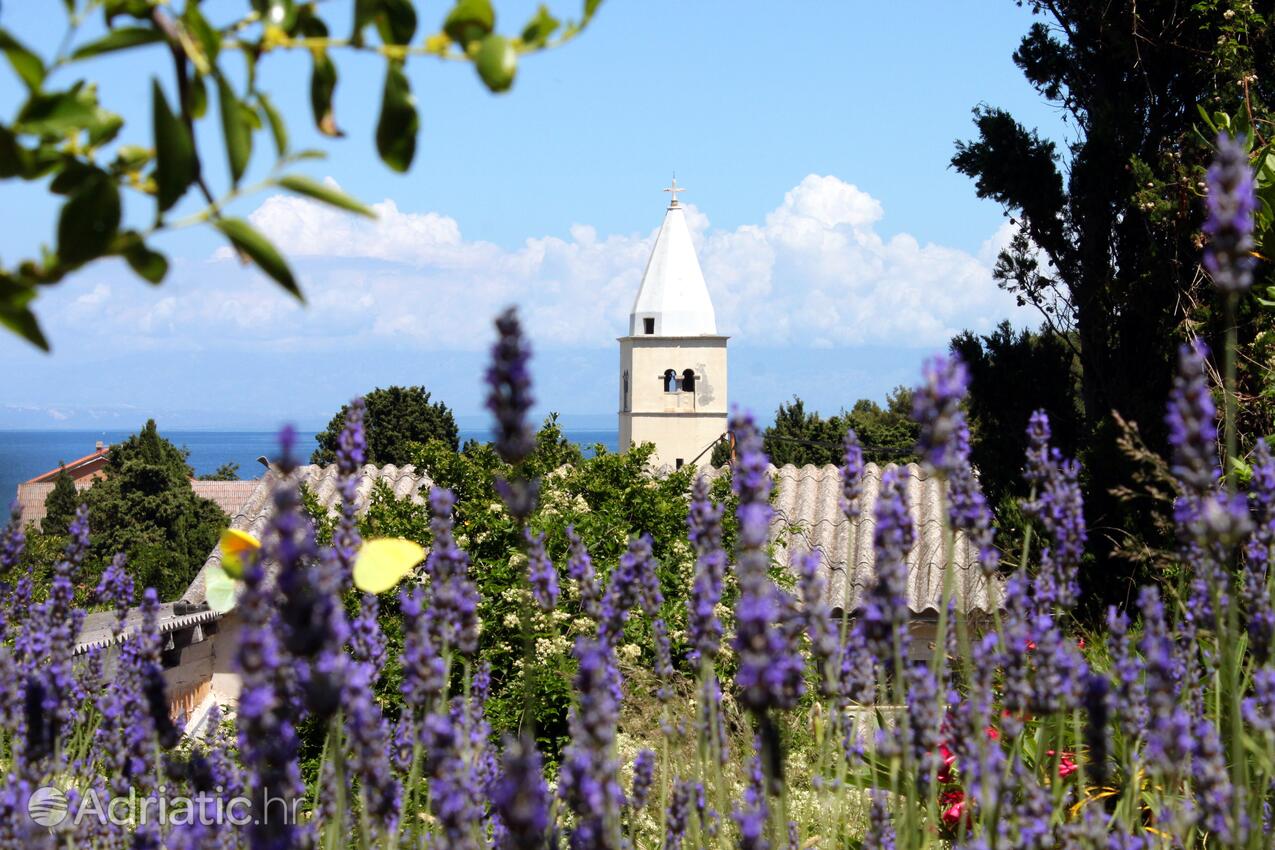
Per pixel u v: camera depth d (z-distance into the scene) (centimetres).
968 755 255
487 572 902
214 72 148
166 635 945
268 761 186
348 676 216
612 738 206
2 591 351
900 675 253
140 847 250
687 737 390
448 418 5119
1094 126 1084
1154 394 978
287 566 164
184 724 411
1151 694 234
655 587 307
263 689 164
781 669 195
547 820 228
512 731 760
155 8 152
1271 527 267
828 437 4547
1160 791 293
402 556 256
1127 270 1068
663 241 5375
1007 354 1102
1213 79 953
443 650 263
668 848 284
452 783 206
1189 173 943
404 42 167
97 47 150
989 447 1088
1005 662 259
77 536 338
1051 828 251
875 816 268
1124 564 780
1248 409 685
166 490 5456
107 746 299
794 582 1002
